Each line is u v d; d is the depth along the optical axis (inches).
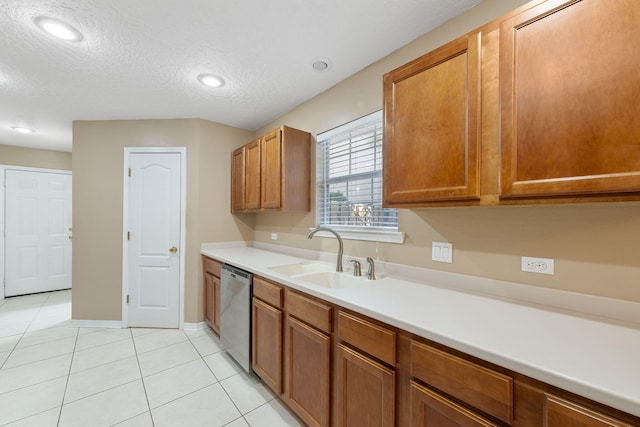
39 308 137.9
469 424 32.4
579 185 33.2
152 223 114.3
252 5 53.8
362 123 79.7
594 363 27.7
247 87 87.7
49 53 68.6
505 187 39.2
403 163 52.3
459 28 57.0
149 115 110.7
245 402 69.1
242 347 80.1
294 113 103.6
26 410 64.9
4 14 54.7
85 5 52.9
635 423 23.0
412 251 65.1
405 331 39.8
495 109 40.2
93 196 114.0
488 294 51.8
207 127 116.6
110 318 114.3
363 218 81.2
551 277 45.1
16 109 103.7
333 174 91.9
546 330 35.6
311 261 90.7
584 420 24.9
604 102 31.6
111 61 72.5
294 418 63.8
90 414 63.9
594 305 41.1
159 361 88.0
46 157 164.9
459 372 33.5
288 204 89.0
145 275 114.0
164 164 114.4
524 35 37.3
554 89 34.9
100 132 114.3
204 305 113.9
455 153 44.8
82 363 86.3
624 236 39.0
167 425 61.0
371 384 44.3
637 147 29.8
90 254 114.1
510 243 49.6
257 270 74.7
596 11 32.0
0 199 151.6
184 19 57.4
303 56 71.2
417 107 49.9
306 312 57.6
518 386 29.2
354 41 65.3
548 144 35.5
